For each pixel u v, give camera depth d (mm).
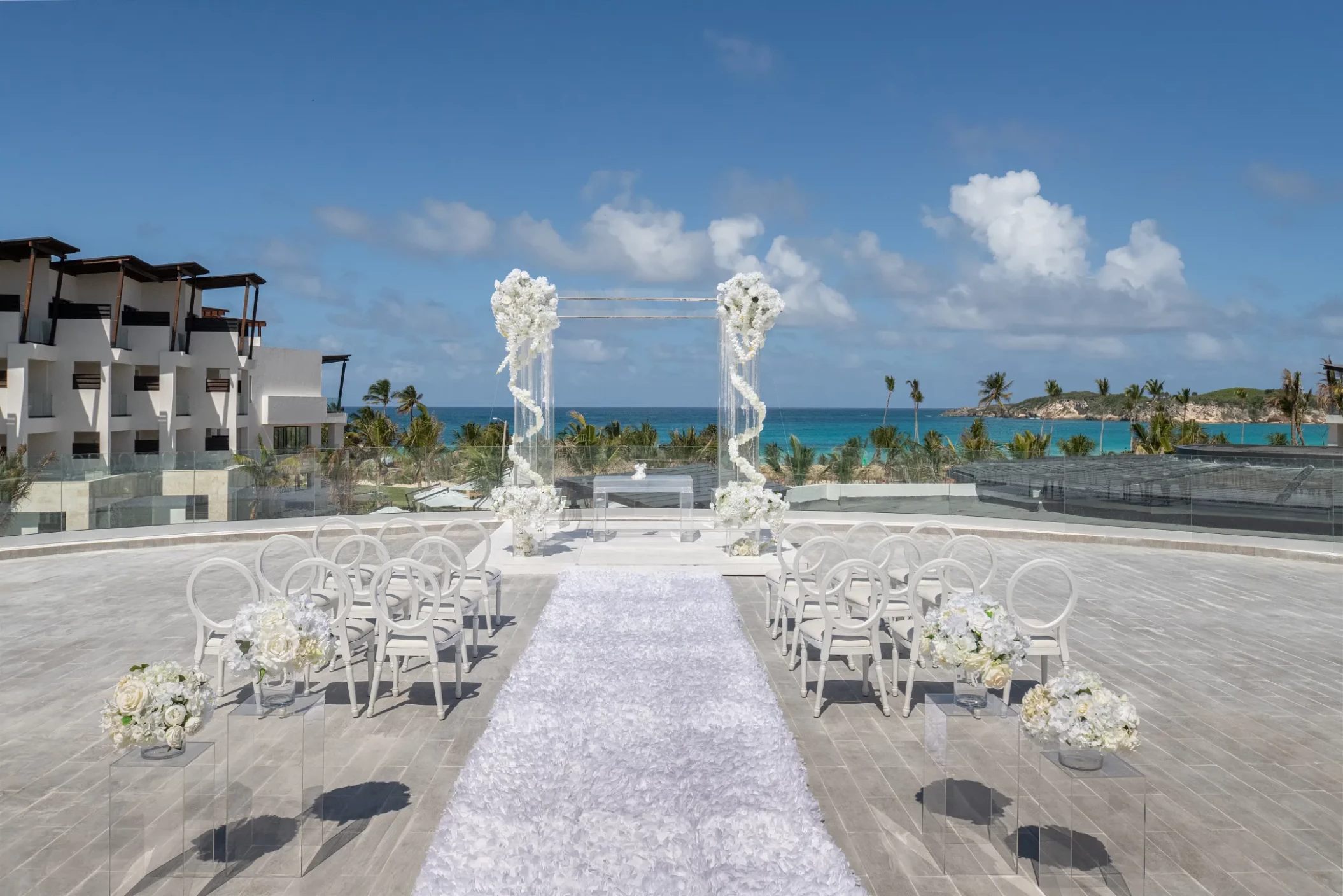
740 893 2785
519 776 3662
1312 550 10484
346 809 3512
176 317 25656
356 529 5891
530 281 9844
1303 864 3133
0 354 22141
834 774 3902
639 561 9320
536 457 10008
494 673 5445
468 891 2789
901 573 5977
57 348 22953
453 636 4844
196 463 12312
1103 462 12516
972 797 3092
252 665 3174
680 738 4105
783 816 3330
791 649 6043
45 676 5398
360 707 4781
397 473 13516
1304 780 3865
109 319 23766
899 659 5828
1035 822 3029
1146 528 12211
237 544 11500
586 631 6180
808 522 12930
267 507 12734
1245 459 12219
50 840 3275
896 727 4523
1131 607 7570
